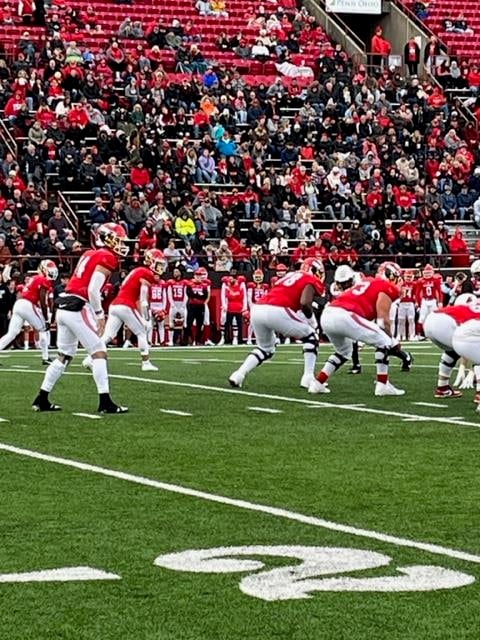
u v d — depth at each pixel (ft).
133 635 16.92
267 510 24.94
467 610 18.02
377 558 20.94
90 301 41.01
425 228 95.30
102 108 94.99
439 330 44.80
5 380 53.21
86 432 36.47
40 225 82.94
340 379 53.52
